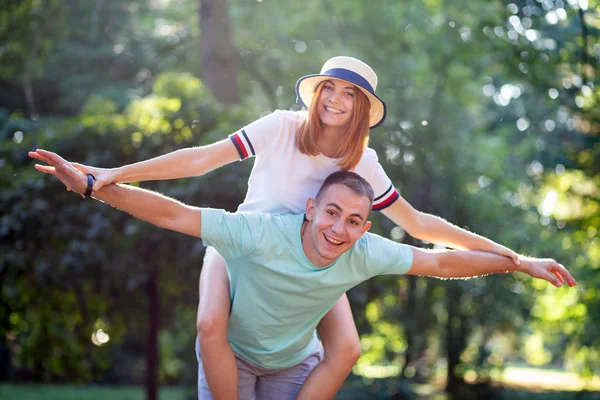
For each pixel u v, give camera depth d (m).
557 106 10.48
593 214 11.24
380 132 7.75
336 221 3.03
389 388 11.04
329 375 3.43
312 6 11.49
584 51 8.41
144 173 3.05
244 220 3.08
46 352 8.09
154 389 7.69
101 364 8.89
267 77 11.48
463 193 10.05
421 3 11.09
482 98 13.10
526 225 11.27
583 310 10.91
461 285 10.05
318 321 3.41
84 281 7.13
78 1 10.31
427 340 10.90
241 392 3.61
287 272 3.11
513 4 8.87
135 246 6.96
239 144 3.26
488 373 11.08
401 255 3.32
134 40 12.27
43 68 12.32
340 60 3.26
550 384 15.70
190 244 6.79
